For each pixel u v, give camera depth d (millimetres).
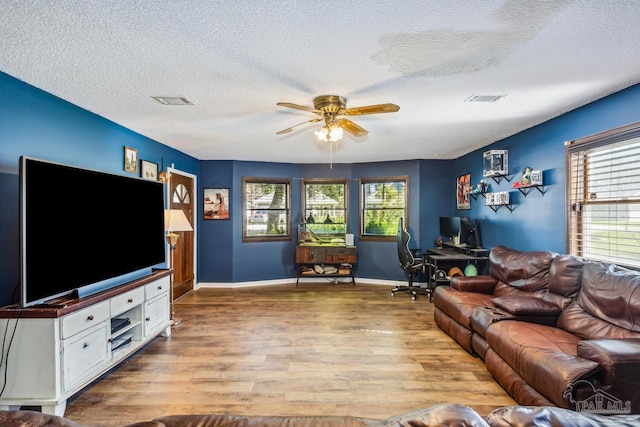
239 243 5762
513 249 3742
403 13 1589
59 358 2061
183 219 3832
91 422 2035
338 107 2639
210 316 4078
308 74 2293
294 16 1611
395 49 1951
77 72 2248
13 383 2033
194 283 5531
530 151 3639
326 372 2648
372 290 5480
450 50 1964
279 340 3301
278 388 2412
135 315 2986
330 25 1693
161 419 1167
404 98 2768
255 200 5949
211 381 2514
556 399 1786
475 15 1607
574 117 3020
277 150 4984
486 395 2324
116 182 2787
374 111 2541
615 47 1923
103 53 1984
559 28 1726
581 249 2969
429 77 2350
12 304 2213
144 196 3166
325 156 5492
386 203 5969
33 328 2039
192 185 5453
